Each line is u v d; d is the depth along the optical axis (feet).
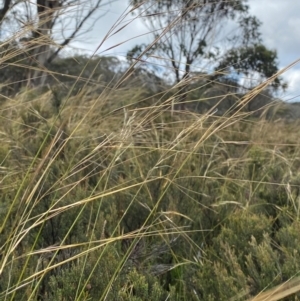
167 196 8.50
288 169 11.32
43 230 6.94
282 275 5.73
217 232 8.59
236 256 6.74
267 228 7.71
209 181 10.26
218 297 5.91
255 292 5.73
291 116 24.20
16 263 5.56
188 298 6.32
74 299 5.01
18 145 10.81
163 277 7.19
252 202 9.89
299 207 8.57
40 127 11.82
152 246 7.35
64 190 7.77
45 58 23.56
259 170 11.39
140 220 8.03
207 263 6.62
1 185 8.17
